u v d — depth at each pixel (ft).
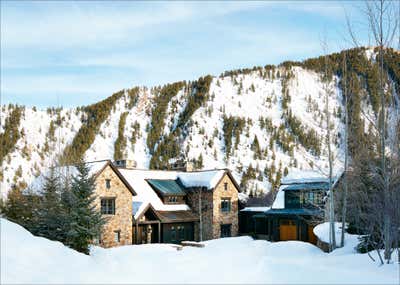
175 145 481.87
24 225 84.23
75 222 69.10
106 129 586.86
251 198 184.44
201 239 128.16
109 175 112.06
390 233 55.98
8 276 42.04
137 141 556.51
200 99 613.52
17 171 431.43
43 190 99.96
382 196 58.18
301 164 403.34
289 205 128.06
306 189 120.98
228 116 559.38
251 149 458.91
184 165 161.89
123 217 114.11
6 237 50.34
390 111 59.82
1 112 590.55
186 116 573.33
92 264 55.11
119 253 79.92
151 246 96.94
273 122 541.34
